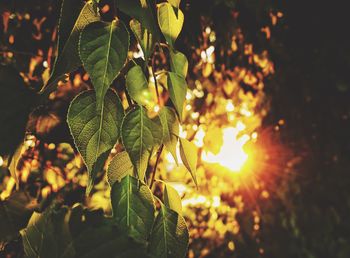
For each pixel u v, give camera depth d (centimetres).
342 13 237
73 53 38
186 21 119
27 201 47
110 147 38
